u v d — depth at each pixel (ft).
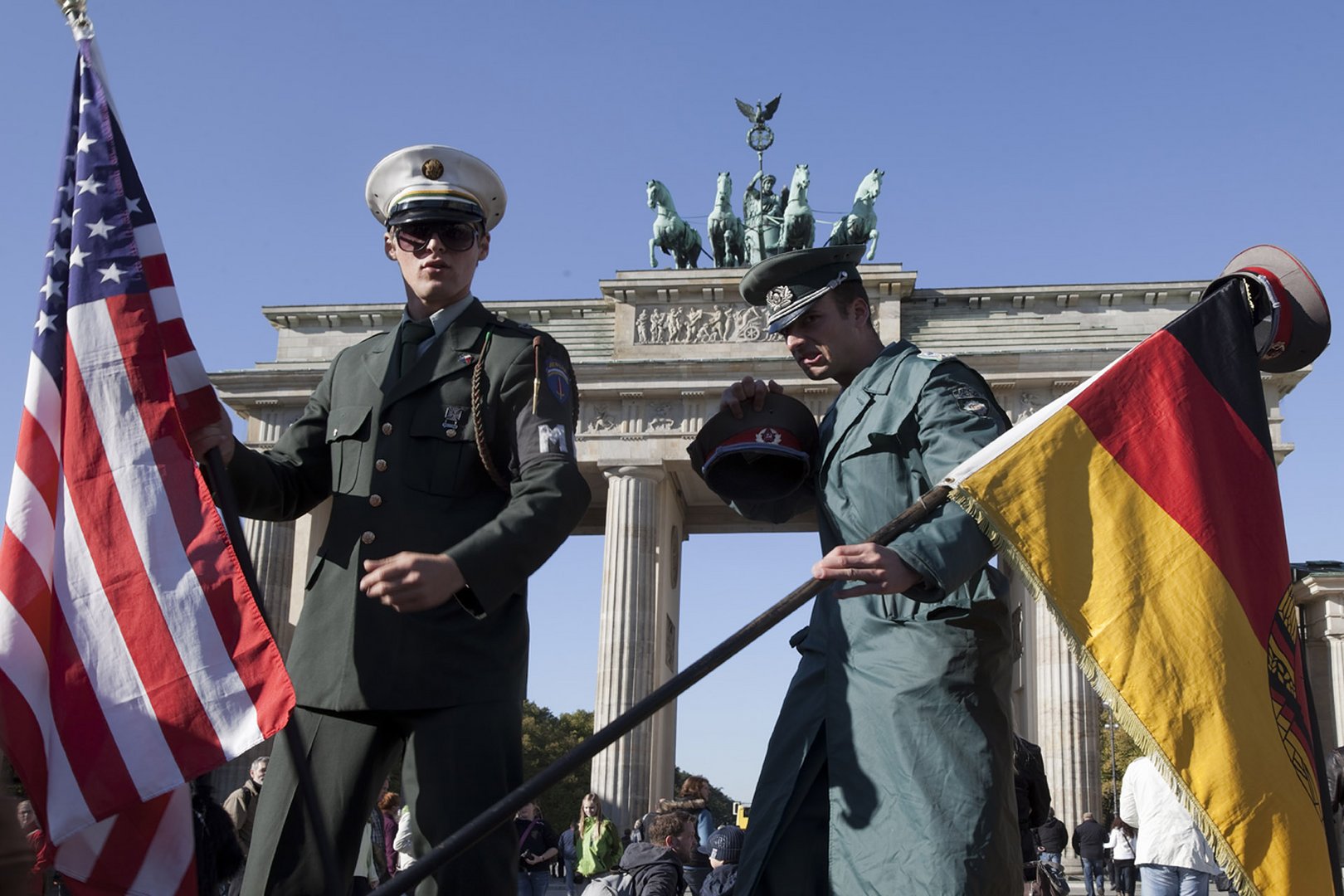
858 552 20.70
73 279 23.45
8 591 21.75
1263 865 21.79
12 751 21.11
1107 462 23.31
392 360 25.94
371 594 20.81
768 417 26.66
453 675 23.45
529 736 473.26
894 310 230.89
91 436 22.67
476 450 24.93
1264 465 24.73
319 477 26.48
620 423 230.68
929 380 24.97
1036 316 232.94
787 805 23.75
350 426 25.40
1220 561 23.18
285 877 22.76
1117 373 24.16
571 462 23.79
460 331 25.89
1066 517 22.70
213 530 22.34
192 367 23.80
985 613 23.61
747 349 232.94
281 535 226.79
